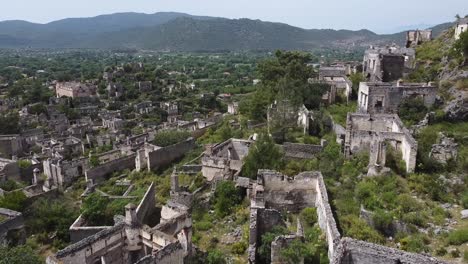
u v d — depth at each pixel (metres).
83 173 58.94
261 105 68.56
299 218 33.34
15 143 75.75
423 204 31.16
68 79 193.00
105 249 27.08
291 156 45.81
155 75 191.38
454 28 64.00
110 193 49.25
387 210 29.78
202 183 46.66
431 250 25.44
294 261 25.81
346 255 20.78
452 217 29.47
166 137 65.94
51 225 38.22
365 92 47.81
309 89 61.06
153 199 41.66
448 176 34.91
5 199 41.91
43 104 129.00
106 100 149.00
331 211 28.16
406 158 36.66
